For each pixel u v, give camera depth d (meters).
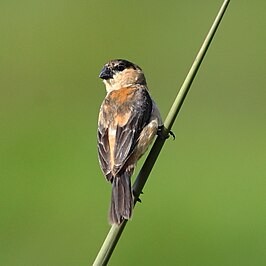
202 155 15.95
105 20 20.88
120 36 20.41
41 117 17.58
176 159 15.88
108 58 19.80
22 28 20.64
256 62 18.92
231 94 17.94
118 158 7.31
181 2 21.25
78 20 20.84
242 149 16.22
